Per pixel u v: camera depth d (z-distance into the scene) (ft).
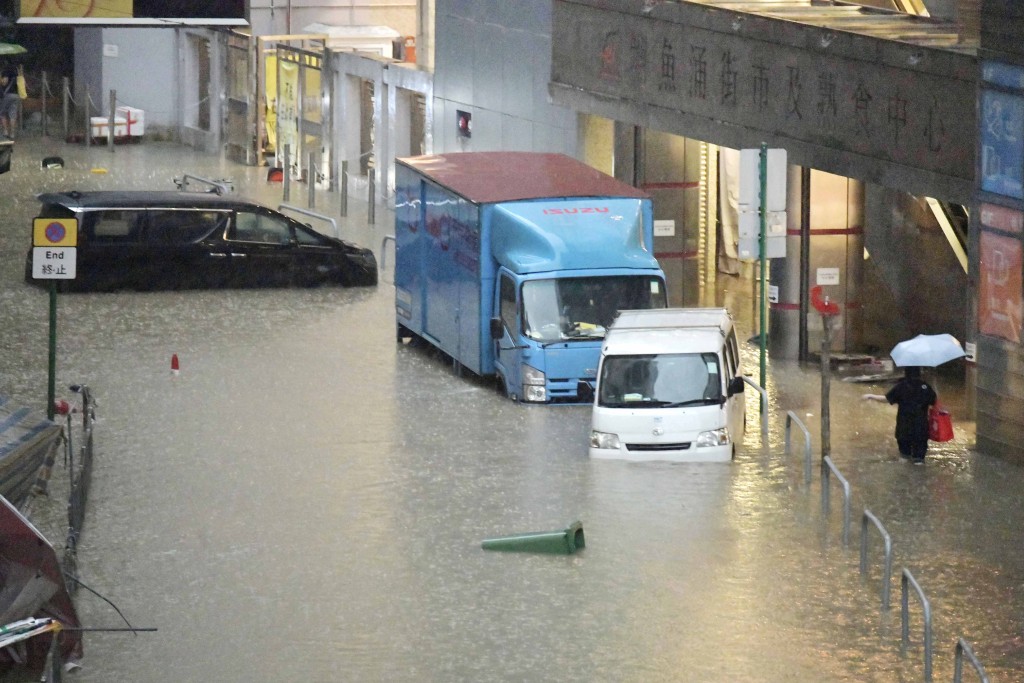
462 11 301.02
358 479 164.35
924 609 113.91
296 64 368.89
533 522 150.00
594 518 151.12
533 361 197.06
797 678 114.11
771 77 209.87
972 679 114.21
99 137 412.57
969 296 175.83
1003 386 170.60
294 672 115.75
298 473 166.40
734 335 190.29
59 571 112.98
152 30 422.41
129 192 266.57
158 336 229.04
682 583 133.49
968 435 182.39
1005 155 167.84
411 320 226.79
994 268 170.91
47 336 226.79
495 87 289.74
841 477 145.07
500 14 285.23
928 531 147.02
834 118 199.00
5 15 328.49
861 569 135.64
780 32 207.31
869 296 228.02
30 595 111.75
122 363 212.84
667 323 182.60
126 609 128.36
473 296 205.46
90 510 153.48
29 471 137.08
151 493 159.22
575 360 197.57
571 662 117.08
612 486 161.99
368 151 357.41
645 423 171.22
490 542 142.20
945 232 209.26
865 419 189.88
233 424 185.37
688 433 171.12
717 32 219.82
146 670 116.26
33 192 335.47
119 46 422.00
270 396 198.59
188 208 259.39
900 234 220.02
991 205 170.81
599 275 199.82
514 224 202.08
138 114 418.51
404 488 161.48
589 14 250.98
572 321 198.18
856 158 195.93
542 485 162.20
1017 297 167.32
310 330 236.63
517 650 119.44
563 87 260.42
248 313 246.06
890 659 117.60
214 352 220.84
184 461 170.09
